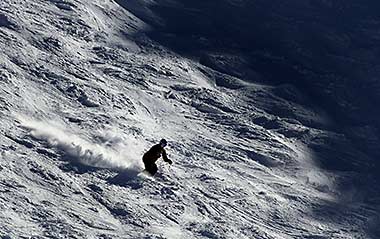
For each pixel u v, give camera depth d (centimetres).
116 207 6166
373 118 10700
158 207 6362
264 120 9356
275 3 13688
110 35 10388
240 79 10619
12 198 5769
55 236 5397
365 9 14212
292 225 6919
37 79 8238
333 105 10738
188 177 7150
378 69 12225
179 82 9706
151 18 11606
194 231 6109
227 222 6475
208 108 9225
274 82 10862
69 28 9981
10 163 6309
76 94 8225
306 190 7894
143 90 9069
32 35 9269
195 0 12938
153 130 8088
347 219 7456
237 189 7244
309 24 13200
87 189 6338
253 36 12219
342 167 8888
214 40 11600
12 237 5175
